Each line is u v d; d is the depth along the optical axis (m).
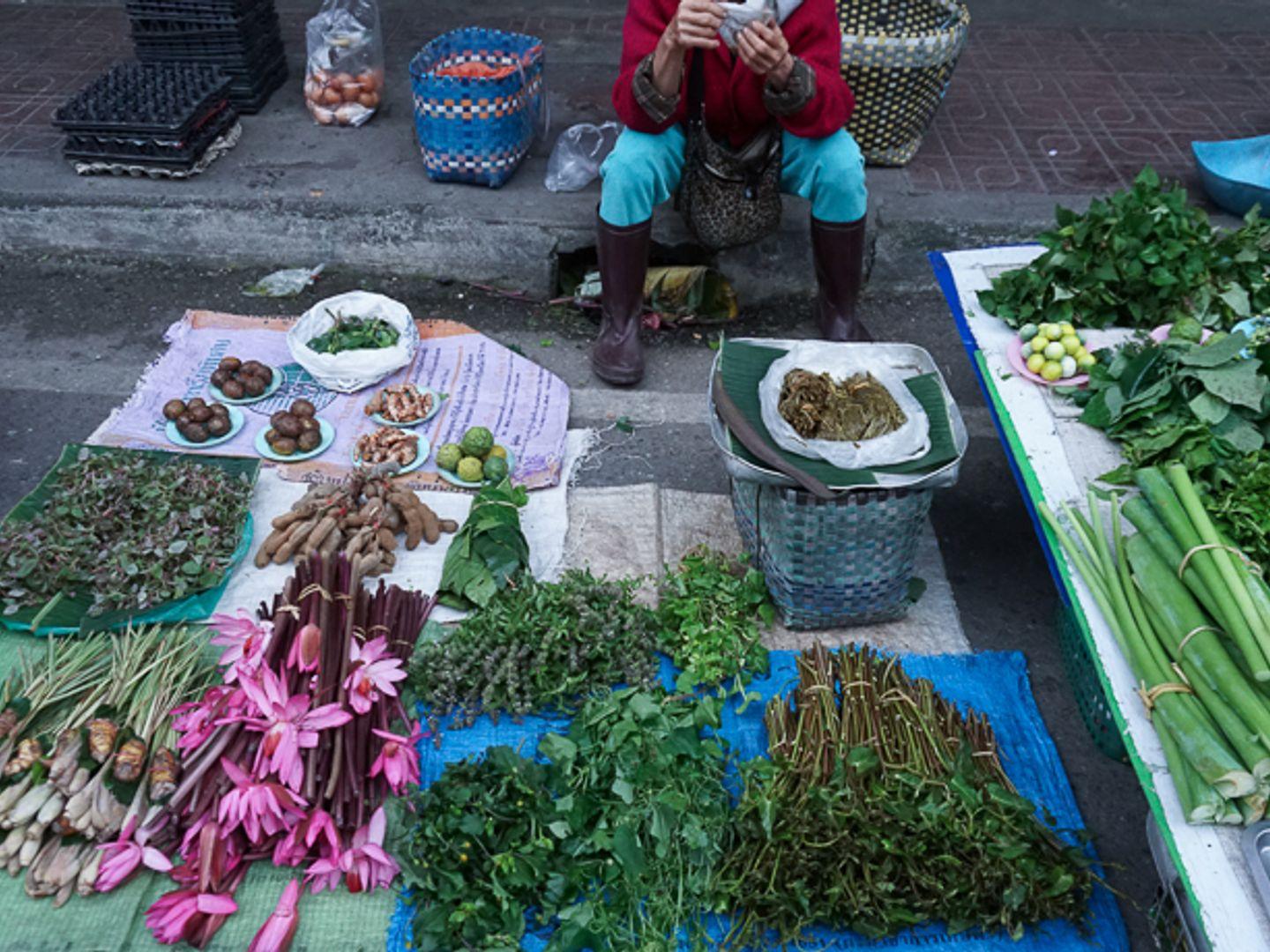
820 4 3.64
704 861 2.38
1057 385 3.01
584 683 2.84
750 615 3.08
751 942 2.31
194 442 3.57
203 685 2.79
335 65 5.01
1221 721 2.08
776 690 2.91
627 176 3.75
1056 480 2.75
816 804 2.40
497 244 4.57
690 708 2.74
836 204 3.88
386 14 6.38
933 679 2.96
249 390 3.80
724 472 3.77
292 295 4.61
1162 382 2.79
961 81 5.69
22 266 4.74
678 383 4.18
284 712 2.42
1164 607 2.31
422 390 3.91
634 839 2.37
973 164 4.92
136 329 4.40
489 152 4.54
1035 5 6.66
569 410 3.97
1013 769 2.74
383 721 2.62
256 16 5.15
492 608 2.93
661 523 3.45
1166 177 4.83
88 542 3.03
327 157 4.90
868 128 4.65
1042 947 2.34
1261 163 4.56
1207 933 1.89
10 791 2.44
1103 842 2.63
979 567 3.41
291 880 2.42
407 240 4.62
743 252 4.54
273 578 3.13
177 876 2.36
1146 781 2.12
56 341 4.32
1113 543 2.58
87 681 2.70
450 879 2.32
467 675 2.82
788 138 3.84
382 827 2.43
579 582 2.97
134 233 4.70
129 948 2.30
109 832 2.41
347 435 3.69
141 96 4.72
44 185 4.67
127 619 2.89
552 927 2.36
